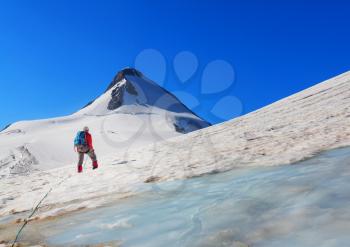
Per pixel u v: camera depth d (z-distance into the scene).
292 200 4.54
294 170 6.34
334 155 6.91
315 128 10.98
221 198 5.48
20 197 10.01
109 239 4.61
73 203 7.61
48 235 5.34
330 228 3.46
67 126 156.00
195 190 6.55
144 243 4.19
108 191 8.20
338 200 4.16
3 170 76.19
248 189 5.62
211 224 4.32
